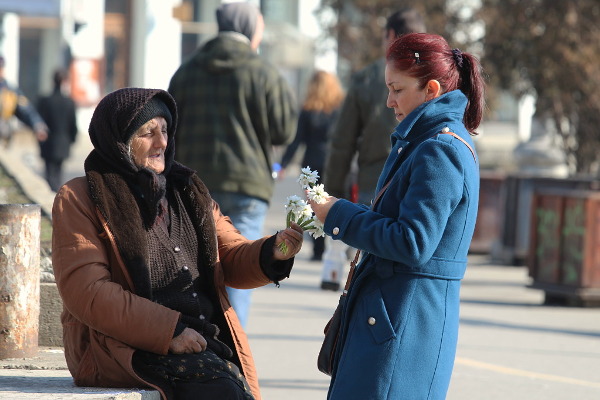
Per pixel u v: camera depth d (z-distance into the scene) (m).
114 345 10.55
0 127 41.03
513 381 18.09
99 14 87.94
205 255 11.30
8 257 13.82
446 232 9.85
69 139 42.22
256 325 22.64
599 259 27.16
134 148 10.91
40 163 68.19
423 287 9.89
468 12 52.06
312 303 25.69
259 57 17.67
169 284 10.99
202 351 10.79
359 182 17.91
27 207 13.84
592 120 39.38
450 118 9.98
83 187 10.88
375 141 17.59
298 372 18.19
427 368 9.88
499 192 38.50
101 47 88.50
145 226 10.94
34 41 94.38
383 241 9.69
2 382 11.48
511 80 40.16
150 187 10.78
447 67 10.09
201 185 11.47
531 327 23.83
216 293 11.33
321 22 63.53
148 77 85.50
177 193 11.33
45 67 94.25
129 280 10.70
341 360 10.09
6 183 25.16
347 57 61.00
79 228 10.69
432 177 9.65
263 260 11.39
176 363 10.57
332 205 10.14
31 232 13.96
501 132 83.69
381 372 9.81
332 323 10.46
